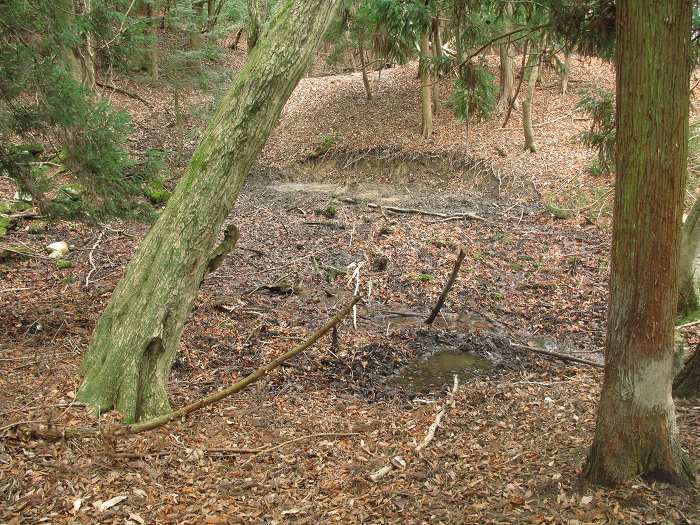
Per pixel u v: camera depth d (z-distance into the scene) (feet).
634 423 13.39
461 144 70.90
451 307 37.09
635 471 13.57
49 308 31.12
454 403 23.81
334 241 48.98
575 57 86.74
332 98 87.61
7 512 13.69
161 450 17.61
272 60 18.34
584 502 13.24
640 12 11.62
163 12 78.07
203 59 72.84
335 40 80.59
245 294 37.35
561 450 16.65
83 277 37.04
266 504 15.11
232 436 19.70
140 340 19.07
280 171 73.56
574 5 20.35
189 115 77.61
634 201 12.26
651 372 13.00
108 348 19.35
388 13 30.55
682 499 12.91
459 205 60.18
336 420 22.35
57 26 25.31
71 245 42.73
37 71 24.47
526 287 40.01
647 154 11.91
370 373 28.68
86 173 26.40
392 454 18.42
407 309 36.78
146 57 73.72
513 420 20.85
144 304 19.12
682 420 16.87
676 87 11.67
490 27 40.88
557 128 70.85
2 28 24.27
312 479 16.80
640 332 12.82
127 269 19.84
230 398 23.81
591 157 62.54
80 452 16.60
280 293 38.19
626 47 11.94
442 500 14.78
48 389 20.13
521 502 13.91
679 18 11.47
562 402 22.11
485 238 50.16
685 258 29.76
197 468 16.96
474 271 42.73
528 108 65.87
